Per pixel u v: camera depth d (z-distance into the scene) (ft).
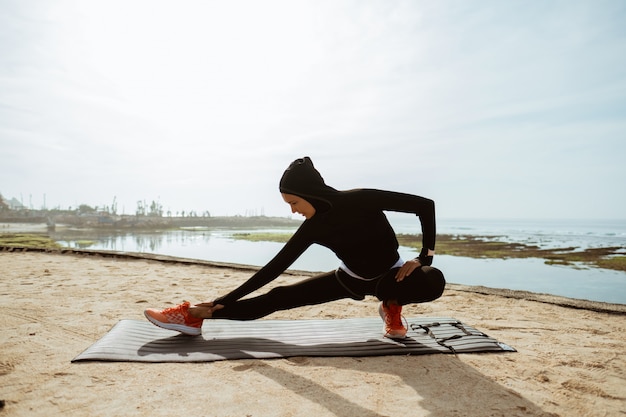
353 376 6.87
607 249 76.33
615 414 5.63
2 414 5.22
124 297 13.50
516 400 6.01
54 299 12.89
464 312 12.19
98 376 6.62
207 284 16.47
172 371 6.93
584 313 12.13
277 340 8.73
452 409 5.67
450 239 124.36
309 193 6.98
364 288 7.87
